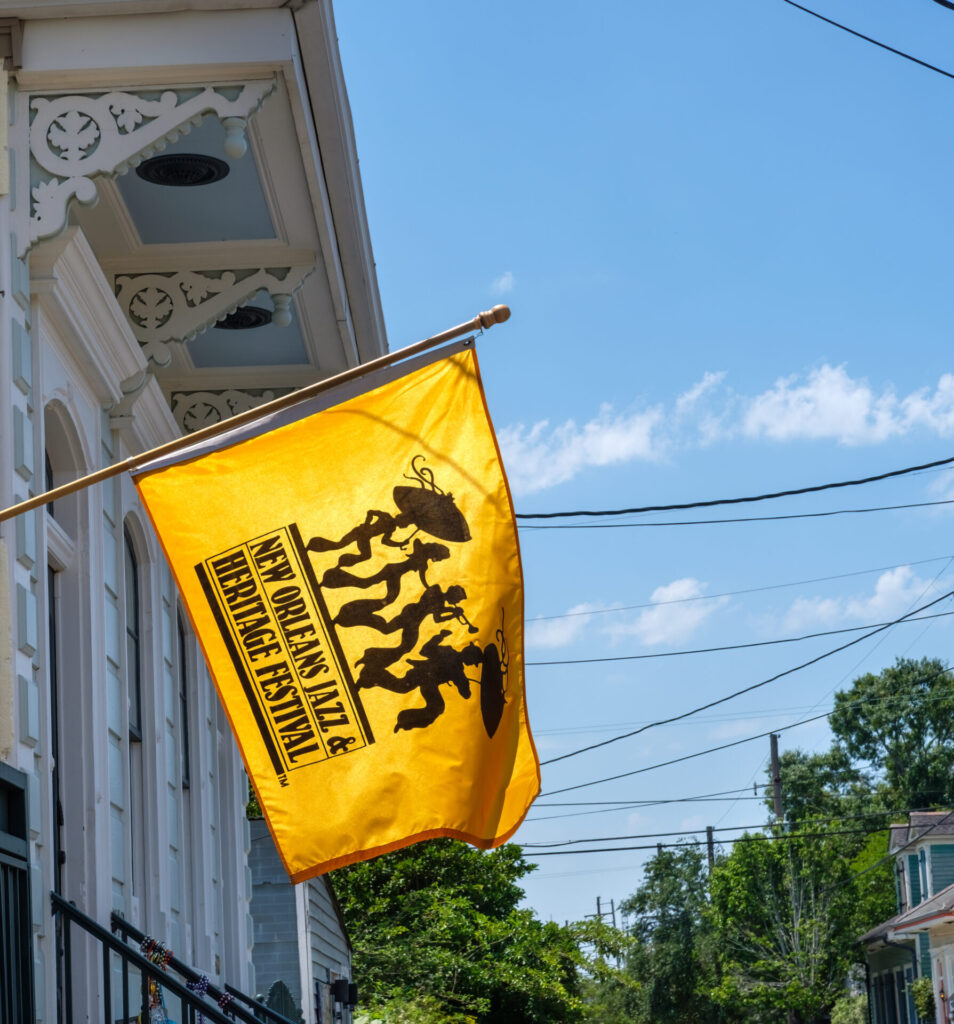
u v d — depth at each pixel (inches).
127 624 431.8
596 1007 2600.9
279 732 265.9
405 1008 1090.7
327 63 348.5
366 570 271.6
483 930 1267.2
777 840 2226.9
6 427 297.7
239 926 572.4
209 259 434.9
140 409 435.8
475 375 278.7
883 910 2391.7
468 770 265.3
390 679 268.1
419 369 278.5
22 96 325.4
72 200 323.3
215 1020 304.8
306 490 273.6
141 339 429.4
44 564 319.9
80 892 353.1
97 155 324.5
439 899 1273.4
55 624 370.0
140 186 396.2
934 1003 1813.5
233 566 269.9
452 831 262.8
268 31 328.8
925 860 1985.7
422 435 277.1
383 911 1272.1
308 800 263.4
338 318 482.6
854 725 3107.8
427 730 266.7
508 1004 1290.6
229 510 272.1
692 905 2551.7
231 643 268.4
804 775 3029.0
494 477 276.5
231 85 331.6
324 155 390.6
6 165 315.0
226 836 581.6
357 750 265.6
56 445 373.7
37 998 292.7
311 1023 734.5
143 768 441.1
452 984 1209.4
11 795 279.1
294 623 269.1
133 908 409.4
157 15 327.3
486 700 268.8
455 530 274.1
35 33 325.4
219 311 432.1
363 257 456.8
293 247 434.3
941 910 1656.0
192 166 386.6
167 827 448.5
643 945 2586.1
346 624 269.6
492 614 271.7
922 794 2977.4
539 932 1307.8
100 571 382.6
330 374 531.8
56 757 361.1
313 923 779.4
